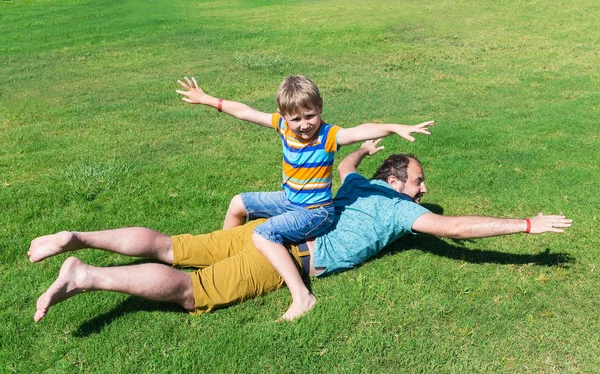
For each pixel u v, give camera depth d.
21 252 4.36
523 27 14.88
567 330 3.44
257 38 14.38
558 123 7.30
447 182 5.58
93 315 3.58
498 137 6.86
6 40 14.62
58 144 6.89
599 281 3.91
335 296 3.73
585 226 4.66
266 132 7.31
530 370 3.15
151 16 18.42
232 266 3.67
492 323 3.50
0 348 3.32
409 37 14.02
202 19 17.73
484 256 4.24
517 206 5.07
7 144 6.92
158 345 3.31
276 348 3.28
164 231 4.70
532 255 4.25
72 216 5.00
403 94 9.12
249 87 9.73
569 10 16.86
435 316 3.54
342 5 19.70
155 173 5.94
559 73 10.20
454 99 8.76
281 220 3.82
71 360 3.21
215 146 6.80
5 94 9.54
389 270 4.00
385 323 3.48
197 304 3.55
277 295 3.78
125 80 10.38
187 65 11.58
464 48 12.68
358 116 7.96
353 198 4.24
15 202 5.24
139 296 3.52
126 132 7.36
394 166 4.38
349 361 3.20
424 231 3.92
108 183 5.59
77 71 11.25
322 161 3.79
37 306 3.26
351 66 11.23
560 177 5.62
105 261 4.23
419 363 3.18
